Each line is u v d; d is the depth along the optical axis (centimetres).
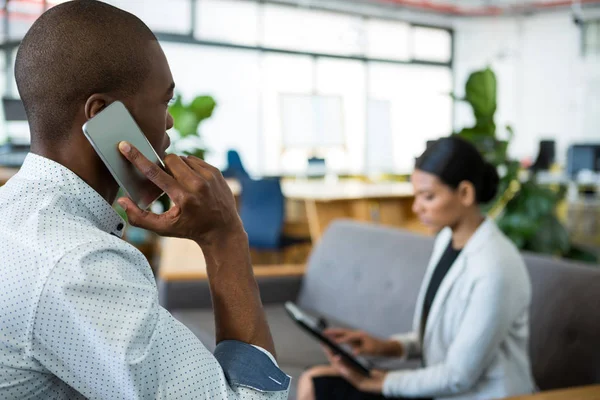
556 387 204
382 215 650
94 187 81
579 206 851
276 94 1034
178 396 74
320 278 335
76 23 77
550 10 1220
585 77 1199
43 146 80
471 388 172
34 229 72
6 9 668
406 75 1198
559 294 211
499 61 1272
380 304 291
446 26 1251
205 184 81
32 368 72
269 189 536
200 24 949
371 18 1141
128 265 75
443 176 175
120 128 78
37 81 77
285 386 84
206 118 438
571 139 1222
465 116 1260
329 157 1079
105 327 69
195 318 317
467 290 171
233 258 86
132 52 79
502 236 177
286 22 1035
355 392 199
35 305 69
